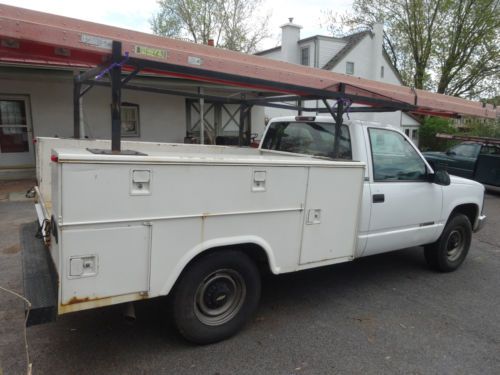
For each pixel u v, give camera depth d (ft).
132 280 8.60
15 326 11.00
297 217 10.89
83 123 35.96
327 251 11.82
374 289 14.62
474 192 17.08
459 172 41.06
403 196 13.85
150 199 8.50
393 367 9.80
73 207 7.72
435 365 9.96
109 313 11.89
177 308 9.65
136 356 9.79
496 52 72.54
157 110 43.78
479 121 65.16
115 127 8.70
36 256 10.33
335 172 11.48
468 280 16.02
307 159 11.75
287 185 10.52
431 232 15.42
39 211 11.74
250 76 10.29
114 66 8.46
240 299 10.65
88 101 39.70
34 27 7.62
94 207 7.91
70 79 35.22
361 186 12.21
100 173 7.88
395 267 17.22
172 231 8.90
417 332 11.55
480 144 40.83
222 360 9.77
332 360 9.98
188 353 10.00
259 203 10.09
